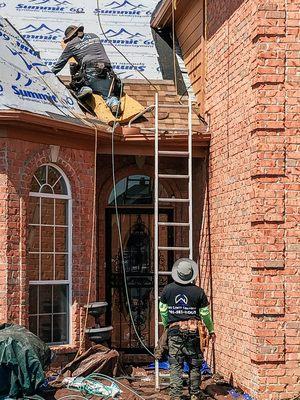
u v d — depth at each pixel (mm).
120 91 14102
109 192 14602
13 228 11539
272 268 10445
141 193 14898
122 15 16672
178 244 14703
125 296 14758
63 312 12516
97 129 12625
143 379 12156
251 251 10570
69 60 15188
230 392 11172
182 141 13188
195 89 14586
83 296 12641
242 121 11258
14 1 16688
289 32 10516
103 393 10883
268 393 10336
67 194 12641
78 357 11922
